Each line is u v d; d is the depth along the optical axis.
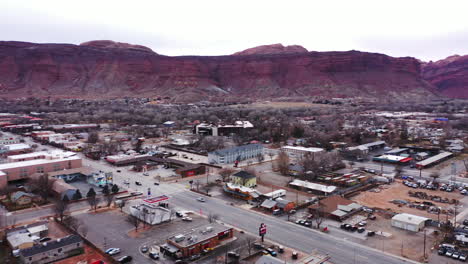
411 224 98.38
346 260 81.44
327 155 183.50
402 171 170.25
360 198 128.62
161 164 183.00
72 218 102.25
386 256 83.50
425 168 176.88
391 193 134.88
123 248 87.44
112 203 121.19
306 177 153.75
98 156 195.50
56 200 124.31
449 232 96.69
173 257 82.44
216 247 88.44
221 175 154.00
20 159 168.62
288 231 98.38
